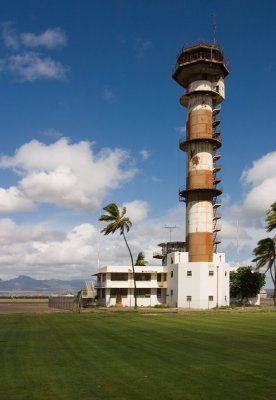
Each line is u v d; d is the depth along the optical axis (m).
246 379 16.72
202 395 14.49
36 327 38.53
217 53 86.19
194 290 81.12
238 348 24.69
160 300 91.25
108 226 81.56
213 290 81.19
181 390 15.15
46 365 19.70
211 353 22.86
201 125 84.12
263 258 85.38
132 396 14.45
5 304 105.38
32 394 14.80
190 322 43.88
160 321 45.28
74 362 20.41
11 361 20.77
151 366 19.33
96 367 19.17
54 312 64.69
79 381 16.56
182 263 82.81
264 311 66.88
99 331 34.75
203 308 79.38
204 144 83.88
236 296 96.00
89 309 75.81
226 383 16.11
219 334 32.12
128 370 18.48
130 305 90.00
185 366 19.31
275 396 14.34
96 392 14.97
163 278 91.06
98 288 96.12
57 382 16.42
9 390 15.34
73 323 42.94
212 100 87.44
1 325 40.72
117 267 90.06
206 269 81.12
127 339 29.17
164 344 26.55
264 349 24.28
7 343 27.36
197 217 82.62
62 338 29.94
